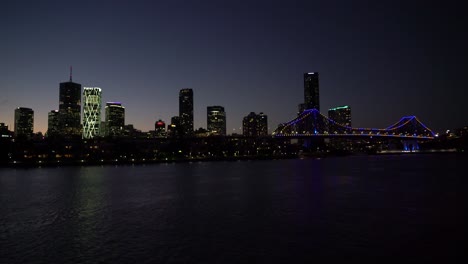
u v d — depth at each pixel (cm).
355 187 8100
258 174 13075
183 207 5503
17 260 3011
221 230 3916
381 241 3406
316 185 8656
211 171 15550
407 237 3541
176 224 4259
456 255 2988
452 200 5897
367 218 4466
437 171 13112
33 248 3331
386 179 10094
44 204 6047
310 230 3859
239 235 3684
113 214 5000
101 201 6359
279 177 11444
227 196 6762
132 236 3709
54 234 3850
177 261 2920
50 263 2931
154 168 19550
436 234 3641
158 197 6794
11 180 11600
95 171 17075
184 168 19000
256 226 4088
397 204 5528
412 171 13350
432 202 5697
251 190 7738
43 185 9706
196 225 4188
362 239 3478
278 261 2886
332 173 13000
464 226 3972
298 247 3241
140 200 6406
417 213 4759
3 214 5094
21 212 5253
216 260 2925
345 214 4738
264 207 5381
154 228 4062
